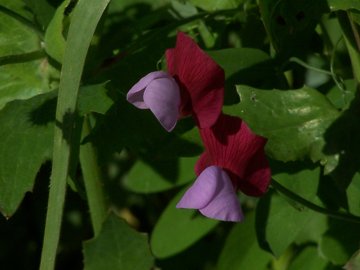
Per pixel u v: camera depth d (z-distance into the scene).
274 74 0.24
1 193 0.22
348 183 0.23
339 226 0.25
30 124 0.23
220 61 0.24
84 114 0.22
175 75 0.21
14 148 0.23
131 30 0.25
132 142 0.24
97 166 0.24
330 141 0.22
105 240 0.21
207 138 0.21
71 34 0.21
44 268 0.21
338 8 0.22
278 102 0.23
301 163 0.24
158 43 0.24
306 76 0.25
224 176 0.20
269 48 0.25
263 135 0.22
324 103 0.23
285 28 0.24
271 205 0.24
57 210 0.21
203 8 0.25
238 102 0.24
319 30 0.25
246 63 0.24
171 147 0.23
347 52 0.25
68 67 0.21
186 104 0.21
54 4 0.25
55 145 0.21
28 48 0.24
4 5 0.25
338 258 0.25
